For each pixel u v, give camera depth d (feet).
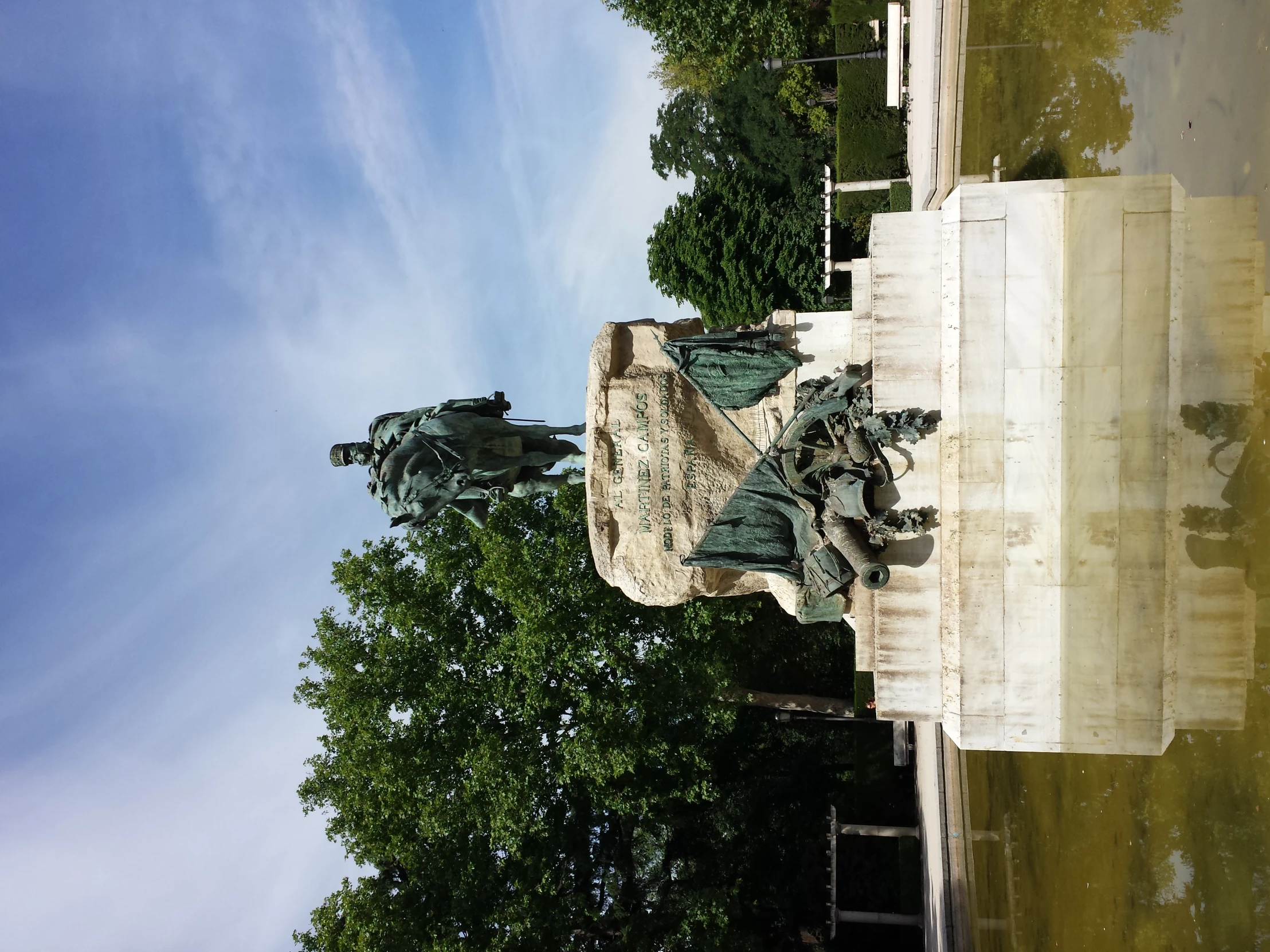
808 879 89.86
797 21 92.43
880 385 32.71
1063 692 30.53
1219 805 25.73
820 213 102.22
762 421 38.32
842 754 97.35
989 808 51.01
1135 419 28.55
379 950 66.95
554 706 81.82
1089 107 31.68
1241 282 23.90
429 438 45.73
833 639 98.27
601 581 79.66
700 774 84.53
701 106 114.52
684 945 79.51
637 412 39.47
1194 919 27.17
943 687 32.63
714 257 108.68
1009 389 30.55
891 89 76.07
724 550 35.63
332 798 79.46
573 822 83.76
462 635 83.87
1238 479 24.89
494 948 68.80
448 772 77.97
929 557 32.73
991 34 43.98
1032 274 30.09
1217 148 24.09
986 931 51.37
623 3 89.10
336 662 80.43
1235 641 25.50
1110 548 29.37
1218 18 23.38
